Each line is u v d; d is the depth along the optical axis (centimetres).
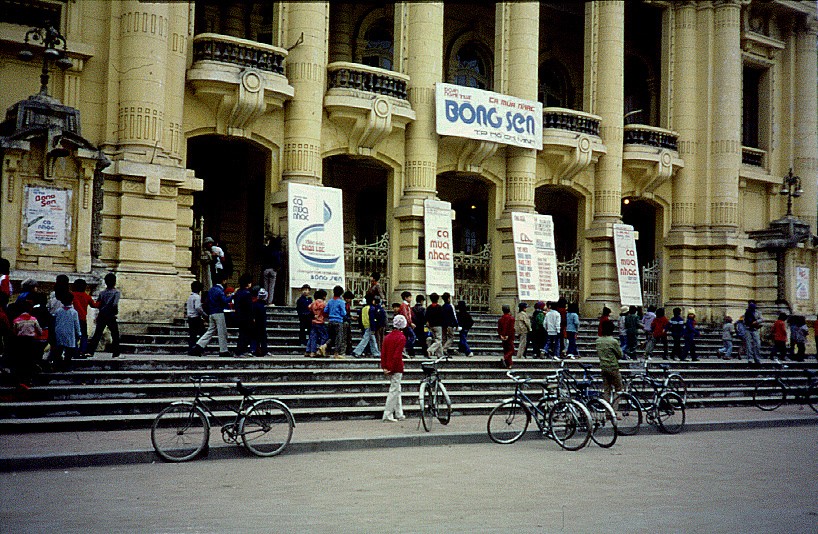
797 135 3538
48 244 1636
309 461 1102
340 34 3038
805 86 3538
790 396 2161
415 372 1750
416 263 2541
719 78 3206
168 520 752
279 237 2255
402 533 717
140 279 1956
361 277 2512
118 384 1402
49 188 1639
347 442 1215
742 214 3353
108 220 1964
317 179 2373
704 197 3206
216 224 2833
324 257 2289
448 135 2562
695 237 3209
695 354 2466
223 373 1498
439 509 817
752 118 3538
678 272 3216
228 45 2214
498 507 833
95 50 2011
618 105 2994
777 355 2597
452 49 3238
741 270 3219
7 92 1920
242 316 1688
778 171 3519
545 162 2898
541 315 2191
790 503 898
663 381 1599
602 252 2966
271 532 713
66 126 1642
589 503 866
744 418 1730
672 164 3131
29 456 995
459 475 1019
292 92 2320
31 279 1434
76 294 1495
